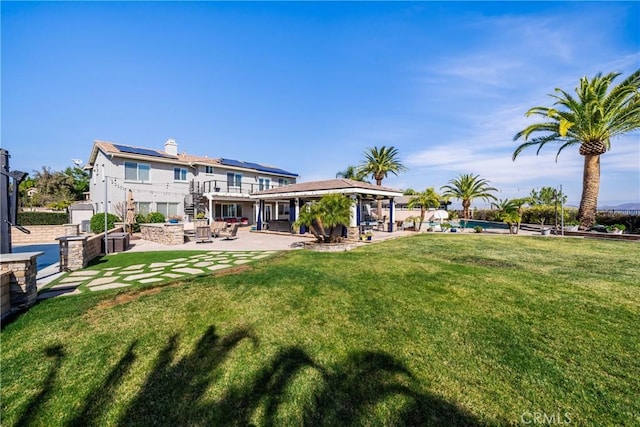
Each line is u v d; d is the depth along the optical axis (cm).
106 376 300
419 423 233
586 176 1761
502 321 401
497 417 238
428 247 1152
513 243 1276
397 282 582
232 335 380
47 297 528
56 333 383
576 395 260
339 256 882
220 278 629
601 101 1608
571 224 1961
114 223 1764
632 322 390
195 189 2536
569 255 945
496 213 2852
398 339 363
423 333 376
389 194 1869
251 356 332
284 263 781
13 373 303
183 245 1398
